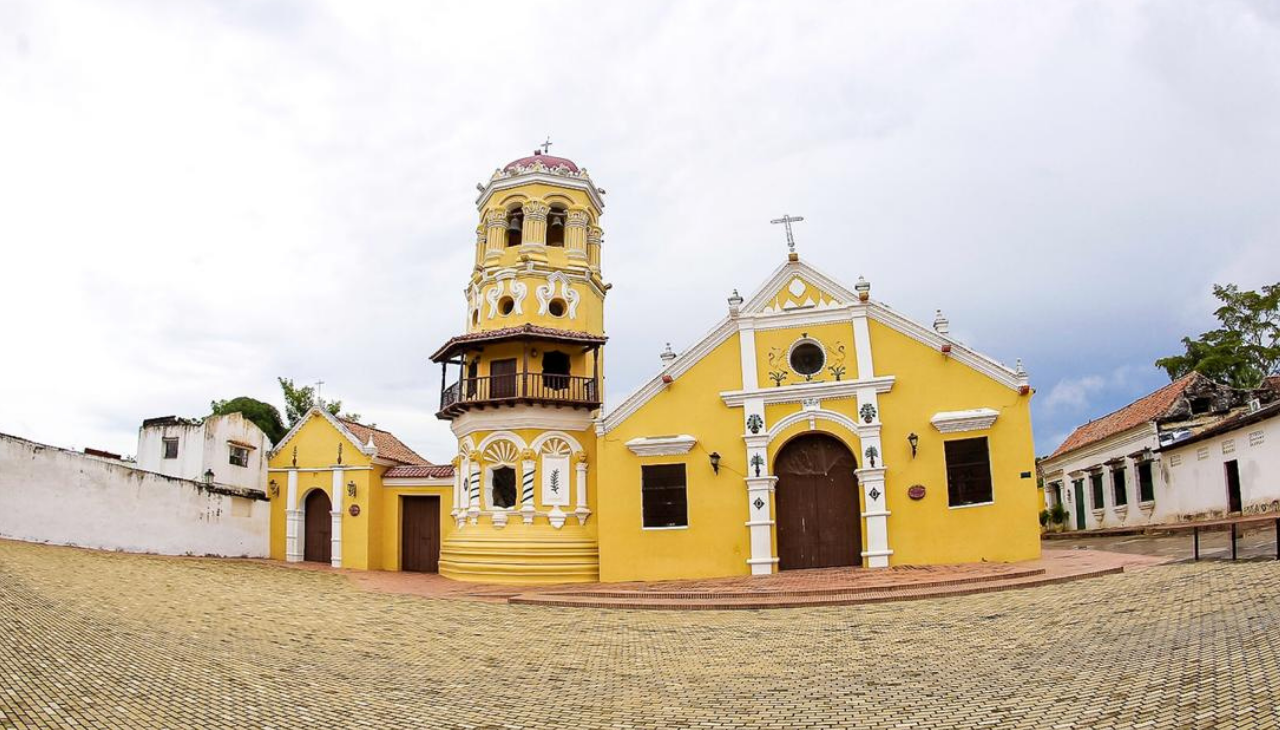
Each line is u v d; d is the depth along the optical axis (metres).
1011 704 8.02
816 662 10.87
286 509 31.33
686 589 19.23
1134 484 34.16
